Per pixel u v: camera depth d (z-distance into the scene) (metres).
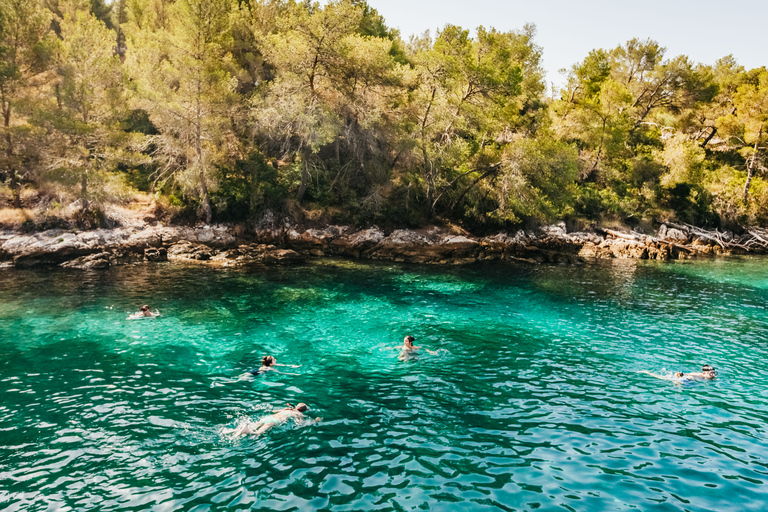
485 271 30.11
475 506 7.36
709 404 11.54
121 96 30.25
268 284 23.88
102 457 8.51
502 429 10.03
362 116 34.16
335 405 11.02
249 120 33.62
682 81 51.84
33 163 28.42
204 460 8.52
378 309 20.09
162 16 42.66
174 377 12.35
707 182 48.88
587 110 44.94
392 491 7.71
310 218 35.34
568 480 8.16
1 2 26.14
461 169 36.56
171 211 32.06
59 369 12.63
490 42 35.12
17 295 19.98
